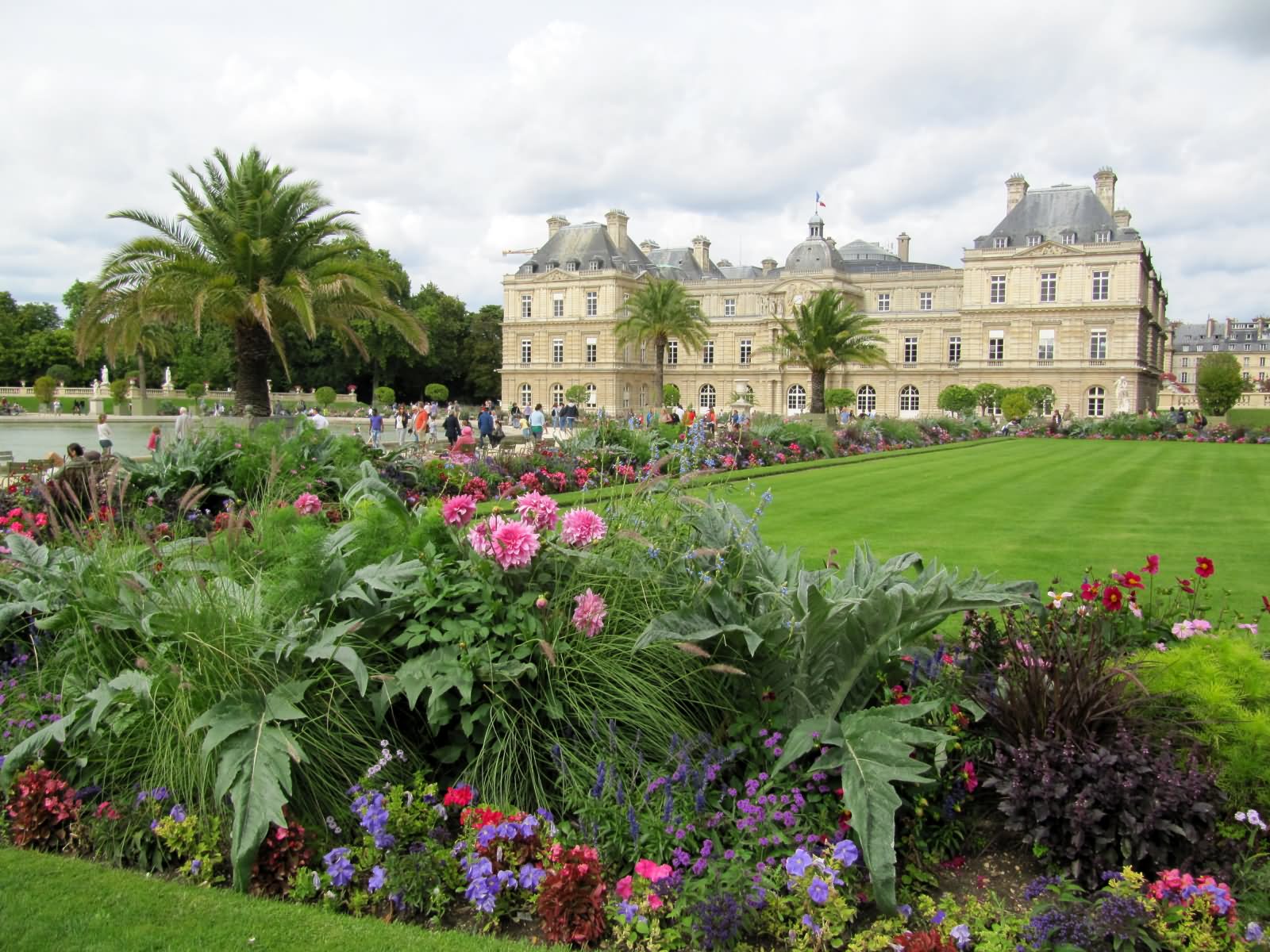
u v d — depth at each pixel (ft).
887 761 13.42
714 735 15.85
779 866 13.09
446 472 55.31
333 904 13.07
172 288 66.49
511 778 14.85
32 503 33.42
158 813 14.43
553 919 12.30
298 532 16.76
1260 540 40.91
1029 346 251.80
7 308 302.66
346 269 67.82
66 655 17.49
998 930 11.94
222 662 14.84
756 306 303.48
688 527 19.38
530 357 312.09
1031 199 258.57
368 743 15.08
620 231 314.14
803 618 15.66
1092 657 16.02
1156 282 293.84
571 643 16.06
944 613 15.72
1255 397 314.96
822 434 114.73
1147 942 11.60
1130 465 93.91
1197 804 13.07
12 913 12.57
